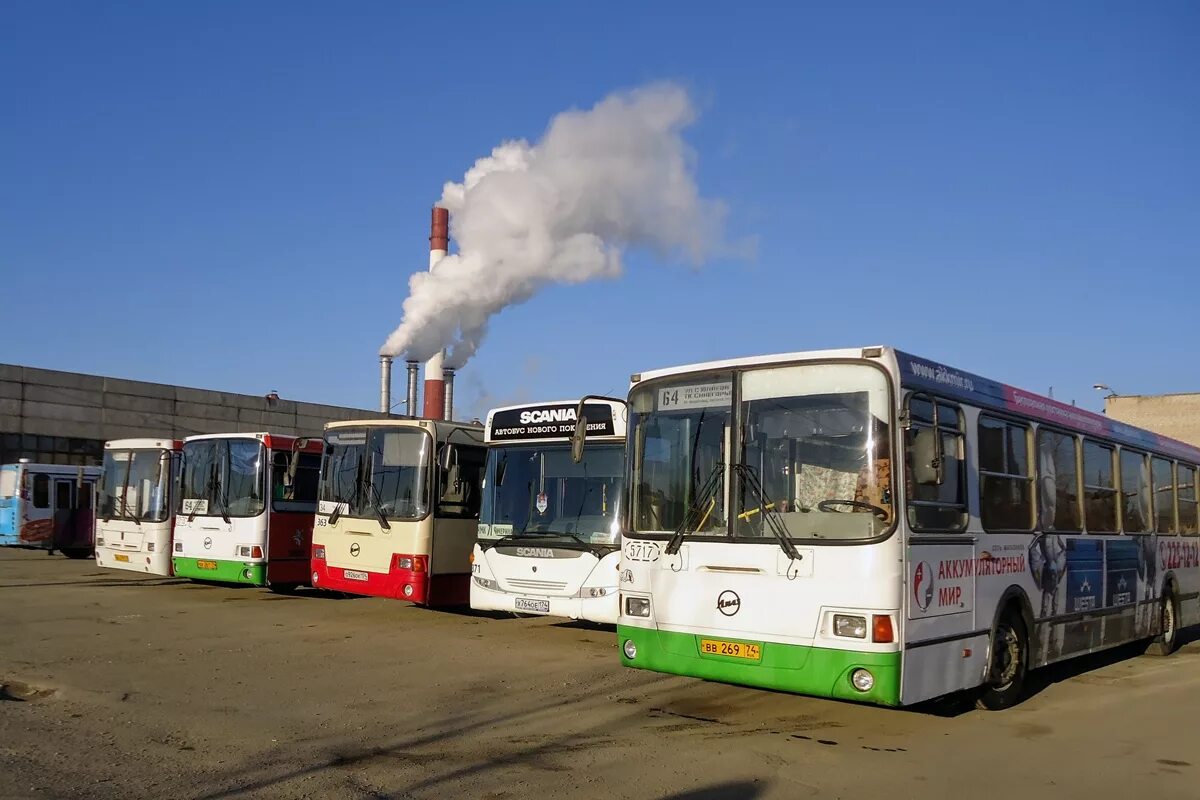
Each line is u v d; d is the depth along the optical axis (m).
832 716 9.28
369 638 13.59
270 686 10.14
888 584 7.55
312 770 7.08
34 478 29.23
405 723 8.67
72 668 10.82
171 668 10.98
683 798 6.62
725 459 8.45
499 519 13.63
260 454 17.81
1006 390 9.88
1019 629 9.71
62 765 7.02
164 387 40.31
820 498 7.93
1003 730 8.86
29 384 36.03
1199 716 9.76
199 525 18.36
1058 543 10.62
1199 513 15.80
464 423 16.06
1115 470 12.53
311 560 17.36
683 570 8.48
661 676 11.12
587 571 12.57
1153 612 13.50
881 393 7.84
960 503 8.66
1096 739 8.62
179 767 7.08
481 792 6.66
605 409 12.97
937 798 6.77
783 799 6.66
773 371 8.36
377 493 15.58
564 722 8.88
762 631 7.96
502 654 12.47
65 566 25.38
